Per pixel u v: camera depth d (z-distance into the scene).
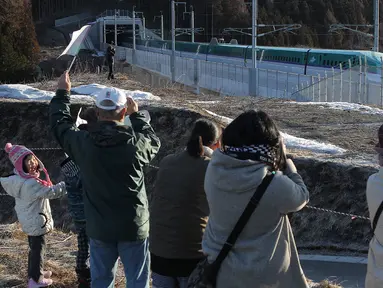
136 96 19.42
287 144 14.06
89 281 5.79
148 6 119.31
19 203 5.70
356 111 19.97
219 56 53.50
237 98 23.03
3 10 43.44
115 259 4.57
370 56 30.83
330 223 11.40
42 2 120.75
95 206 4.35
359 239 11.14
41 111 17.67
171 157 4.63
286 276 3.48
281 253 3.46
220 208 3.47
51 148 15.70
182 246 4.47
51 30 110.88
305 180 12.07
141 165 4.38
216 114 18.19
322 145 14.05
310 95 27.92
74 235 8.08
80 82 25.06
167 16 115.50
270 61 42.78
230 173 3.41
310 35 84.81
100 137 4.26
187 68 44.31
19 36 44.34
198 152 4.48
